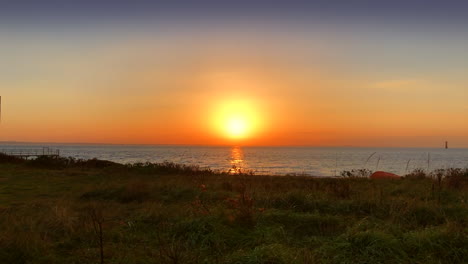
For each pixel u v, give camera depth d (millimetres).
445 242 5863
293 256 5324
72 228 7016
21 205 10039
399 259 5383
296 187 13211
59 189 13695
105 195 11469
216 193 11391
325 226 7508
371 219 7766
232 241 6324
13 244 5812
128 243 6395
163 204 10016
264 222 7418
